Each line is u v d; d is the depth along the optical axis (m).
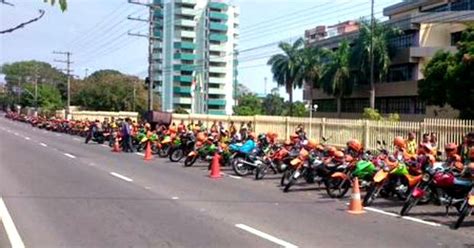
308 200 13.18
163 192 13.61
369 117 43.03
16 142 32.78
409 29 58.56
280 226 9.77
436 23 56.72
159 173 18.03
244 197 13.26
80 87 99.19
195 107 124.62
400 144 14.61
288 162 16.67
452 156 12.63
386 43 57.81
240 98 126.12
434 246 8.63
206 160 21.64
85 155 24.80
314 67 71.81
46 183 14.62
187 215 10.57
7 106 147.62
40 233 8.71
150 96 48.16
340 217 10.98
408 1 64.75
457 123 21.23
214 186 15.18
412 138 18.12
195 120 43.88
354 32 69.56
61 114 76.19
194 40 125.19
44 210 10.69
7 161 20.48
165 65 123.94
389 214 11.56
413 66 58.69
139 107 89.62
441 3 59.94
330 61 66.69
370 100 60.31
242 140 20.22
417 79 57.91
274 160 17.84
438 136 21.91
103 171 18.09
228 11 125.94
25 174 16.52
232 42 127.62
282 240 8.62
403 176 12.94
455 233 9.74
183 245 8.13
